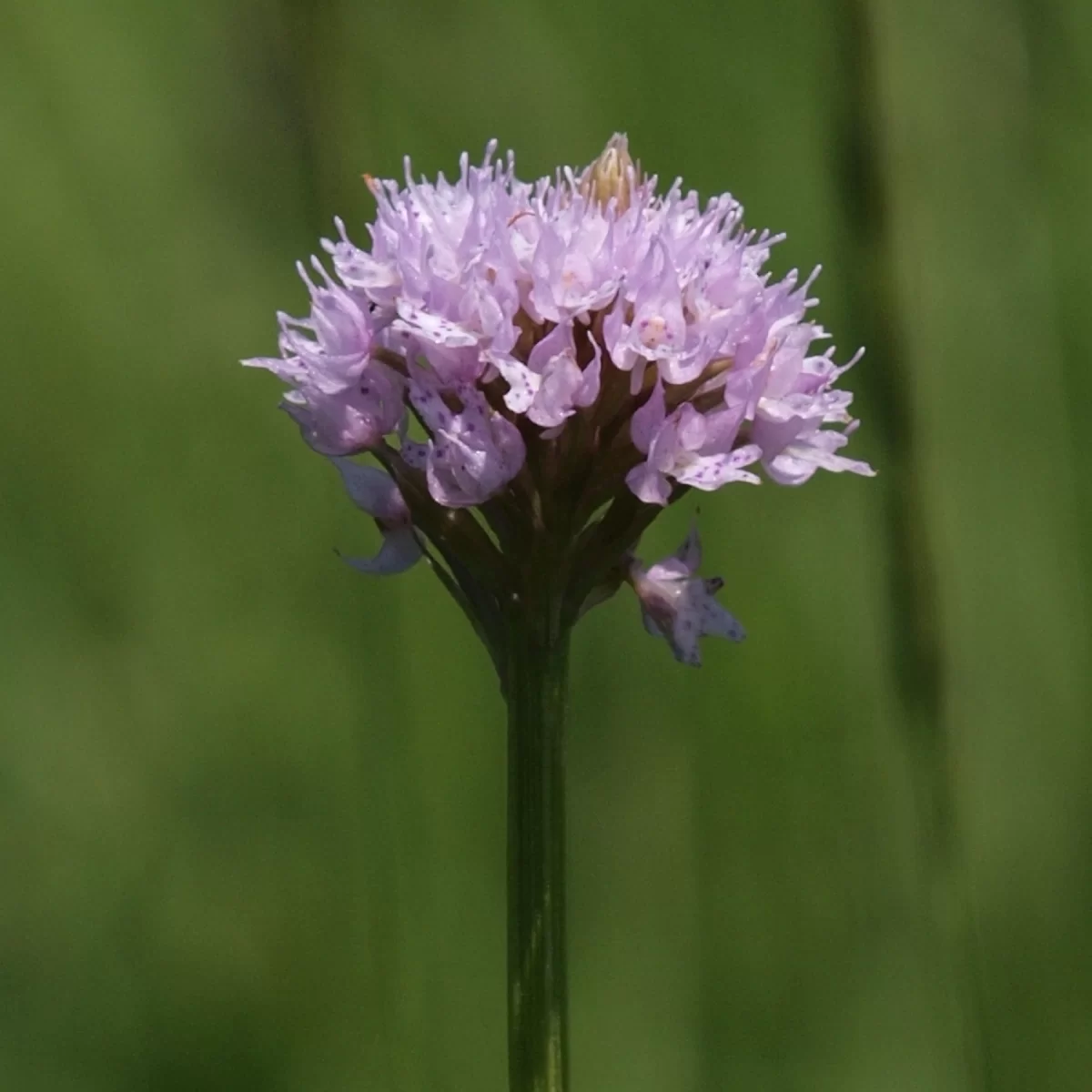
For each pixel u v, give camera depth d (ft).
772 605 2.31
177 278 2.30
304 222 2.30
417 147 2.30
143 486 2.30
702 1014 2.31
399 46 2.30
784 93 2.31
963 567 2.32
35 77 2.29
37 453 2.30
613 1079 2.30
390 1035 2.31
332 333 2.11
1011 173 2.31
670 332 2.10
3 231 2.29
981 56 2.31
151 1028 2.30
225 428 2.31
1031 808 2.34
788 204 2.31
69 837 2.30
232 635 2.31
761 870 2.31
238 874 2.31
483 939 2.31
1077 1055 2.31
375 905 2.31
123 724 2.30
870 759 2.31
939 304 2.31
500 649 2.12
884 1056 2.31
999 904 2.32
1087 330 2.33
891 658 2.31
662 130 2.30
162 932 2.30
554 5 2.30
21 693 2.30
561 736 2.12
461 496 2.10
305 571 2.31
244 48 2.30
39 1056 2.29
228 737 2.31
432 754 2.31
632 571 2.13
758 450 2.10
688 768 2.31
